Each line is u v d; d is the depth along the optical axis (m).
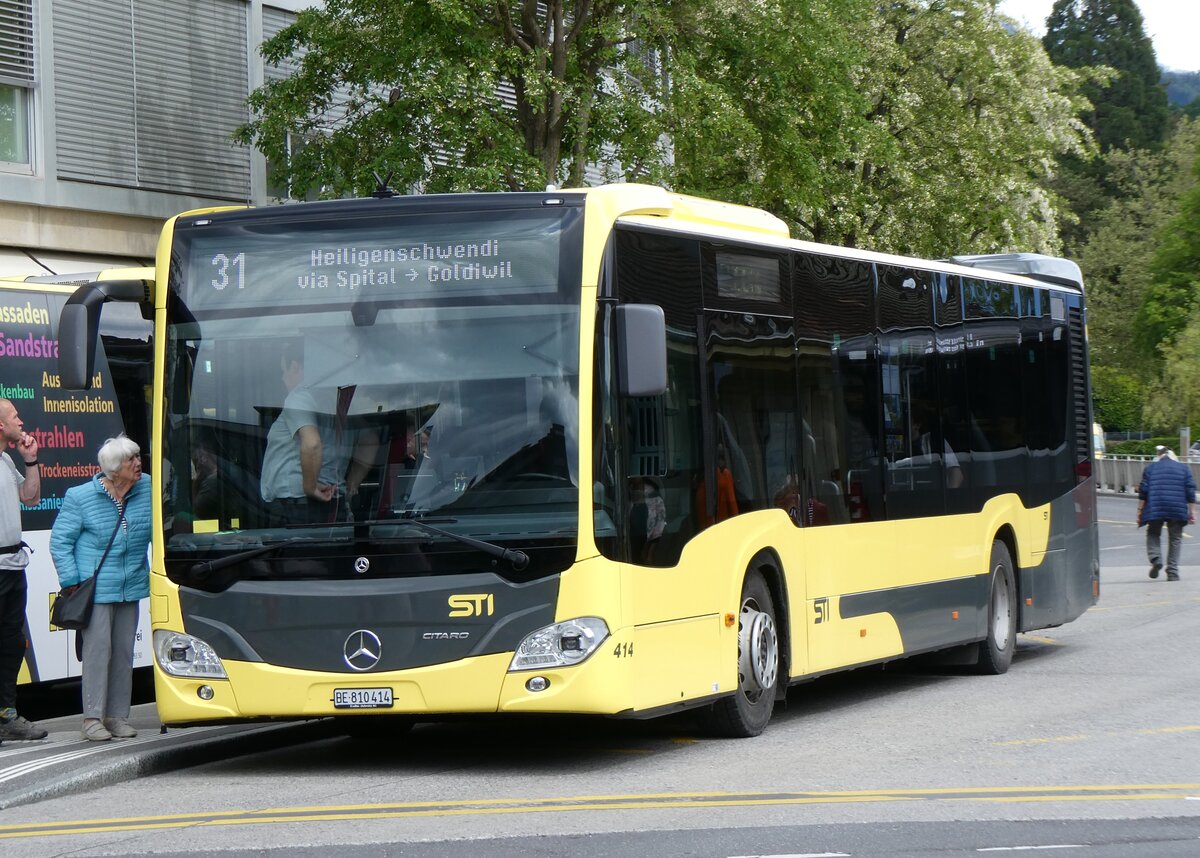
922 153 56.19
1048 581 24.81
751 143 39.25
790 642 17.19
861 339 19.28
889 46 54.44
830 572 18.14
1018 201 57.44
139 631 21.91
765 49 38.31
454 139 32.50
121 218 35.16
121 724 16.44
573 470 13.95
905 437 20.30
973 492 22.25
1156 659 24.14
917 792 12.97
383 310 14.48
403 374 14.34
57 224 33.75
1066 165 147.38
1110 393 134.62
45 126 33.28
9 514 16.73
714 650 15.61
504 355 14.22
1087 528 26.61
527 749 16.31
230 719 14.48
